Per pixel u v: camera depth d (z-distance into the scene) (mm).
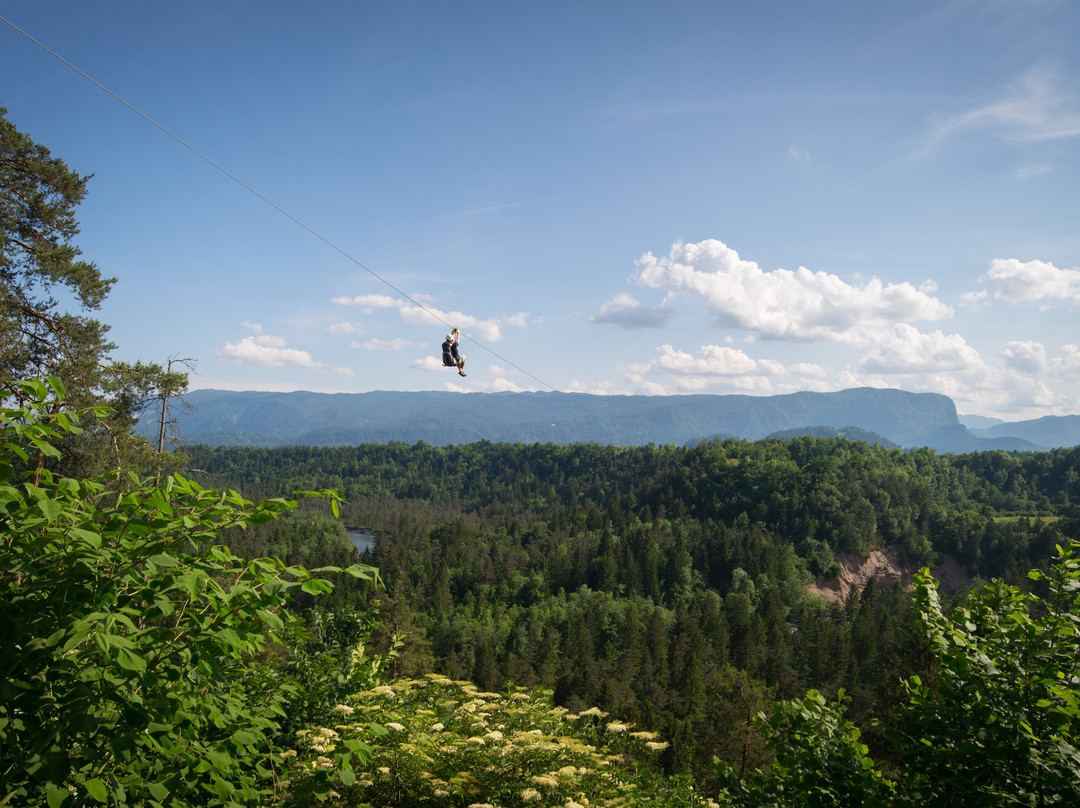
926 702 4988
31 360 17375
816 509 143750
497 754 7070
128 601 3811
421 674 32969
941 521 144375
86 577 3588
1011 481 181000
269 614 3756
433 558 119625
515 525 157750
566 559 116062
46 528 3527
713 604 95750
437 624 82875
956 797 4508
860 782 4859
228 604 3885
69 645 3143
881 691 17156
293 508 3982
